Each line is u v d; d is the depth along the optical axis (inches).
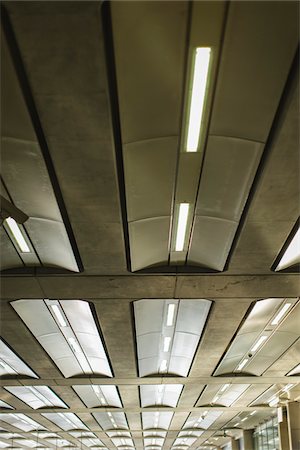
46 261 599.5
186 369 1093.8
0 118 366.3
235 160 419.2
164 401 1524.4
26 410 1604.3
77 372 1131.3
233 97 348.8
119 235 531.2
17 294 661.9
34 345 906.1
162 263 609.9
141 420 1857.8
